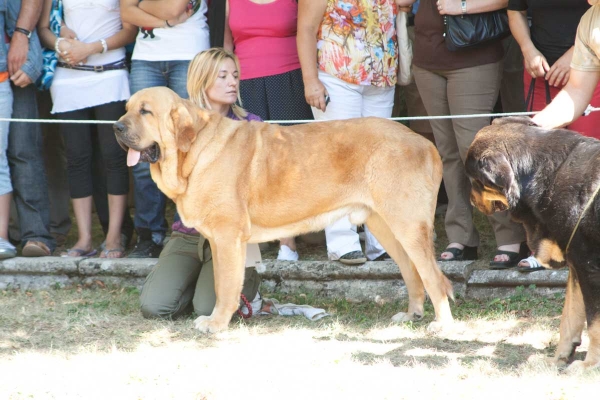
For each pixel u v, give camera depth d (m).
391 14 8.40
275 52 8.66
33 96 9.50
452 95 8.10
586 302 5.41
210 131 6.88
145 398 5.26
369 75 8.27
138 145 6.65
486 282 7.88
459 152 8.33
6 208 9.21
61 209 10.60
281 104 8.73
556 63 7.27
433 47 8.10
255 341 6.64
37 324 7.31
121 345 6.59
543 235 5.52
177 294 7.52
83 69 9.20
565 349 5.77
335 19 8.20
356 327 7.08
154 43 8.90
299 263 8.45
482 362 5.84
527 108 7.59
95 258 9.05
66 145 9.45
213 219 6.84
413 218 6.67
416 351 6.25
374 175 6.72
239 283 6.95
